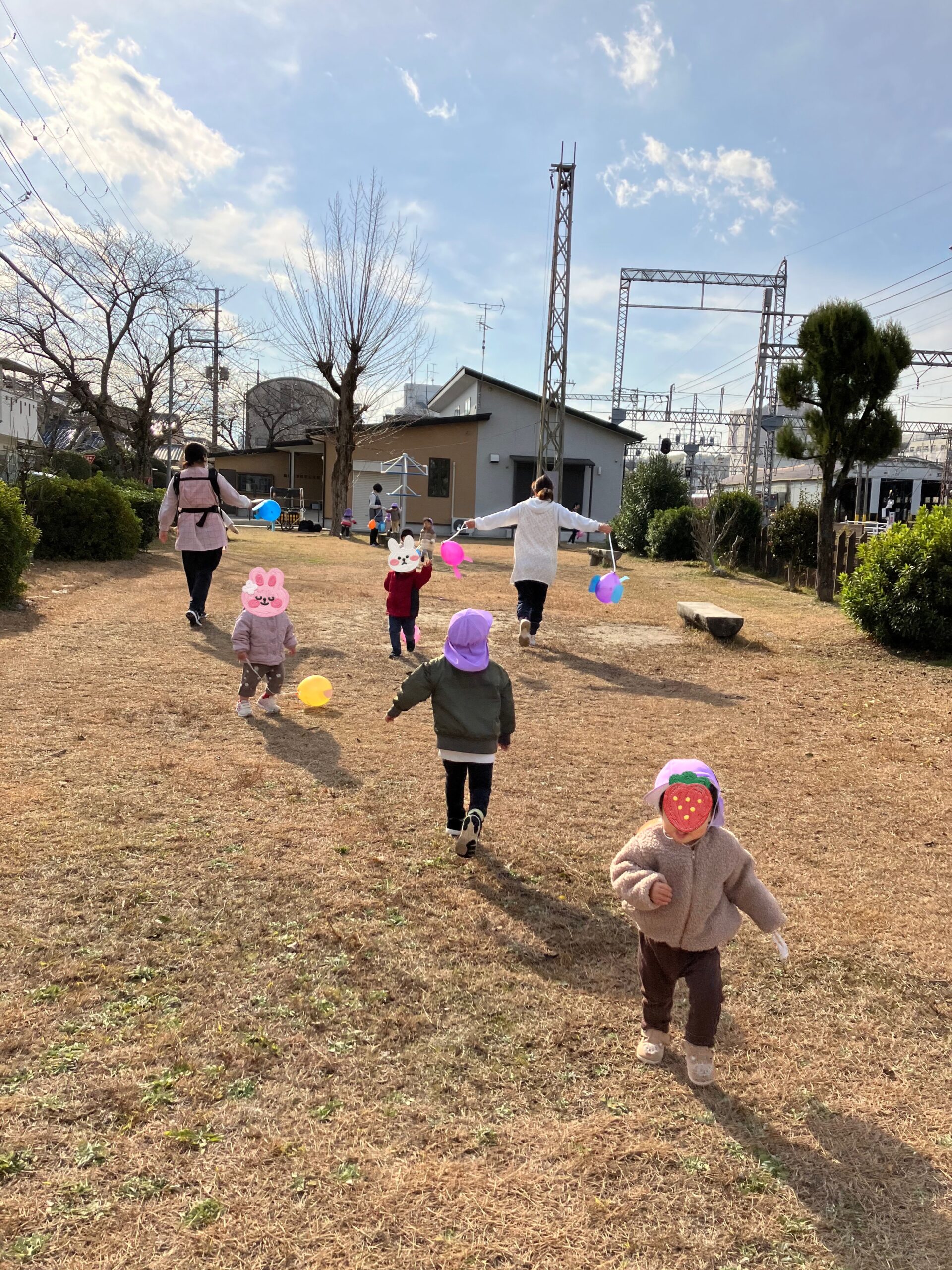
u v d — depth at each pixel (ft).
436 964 10.51
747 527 71.20
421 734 19.83
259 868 12.66
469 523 31.24
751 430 120.57
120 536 47.91
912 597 30.73
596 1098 8.41
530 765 18.25
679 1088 8.63
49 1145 7.30
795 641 33.60
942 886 13.53
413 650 28.94
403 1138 7.69
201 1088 8.11
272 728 19.56
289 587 43.55
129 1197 6.86
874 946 11.58
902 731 22.08
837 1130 8.17
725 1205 7.20
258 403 176.65
